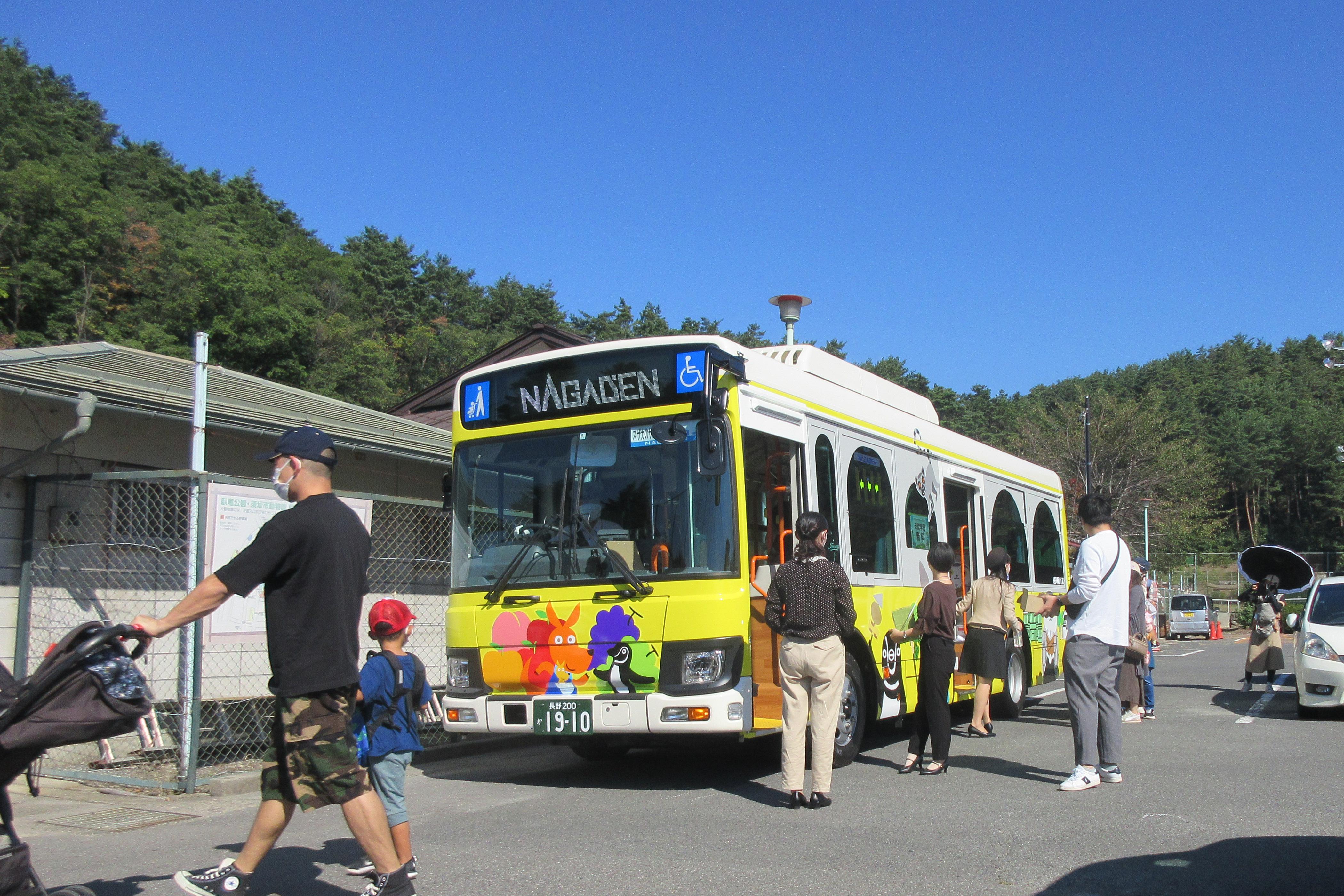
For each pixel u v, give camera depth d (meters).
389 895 4.35
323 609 4.23
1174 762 8.59
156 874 5.52
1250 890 4.81
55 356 10.48
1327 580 13.31
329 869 5.49
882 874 5.16
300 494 4.45
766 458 7.98
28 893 4.13
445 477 8.45
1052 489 15.20
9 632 8.99
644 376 7.75
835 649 6.89
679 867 5.36
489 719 7.73
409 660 5.18
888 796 7.29
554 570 7.71
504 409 8.23
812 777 6.92
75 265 46.69
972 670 10.51
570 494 7.80
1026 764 8.70
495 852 5.78
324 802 4.26
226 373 13.74
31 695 3.95
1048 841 5.81
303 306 56.06
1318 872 5.09
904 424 10.59
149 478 8.49
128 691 4.09
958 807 6.82
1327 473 107.56
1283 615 18.38
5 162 54.78
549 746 10.97
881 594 9.50
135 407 9.35
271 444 11.52
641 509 7.58
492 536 8.05
